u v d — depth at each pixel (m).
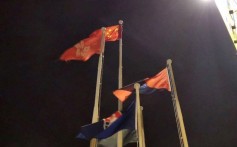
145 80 11.95
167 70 12.16
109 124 10.53
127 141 10.88
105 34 15.25
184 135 9.74
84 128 10.14
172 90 11.28
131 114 10.16
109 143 11.11
